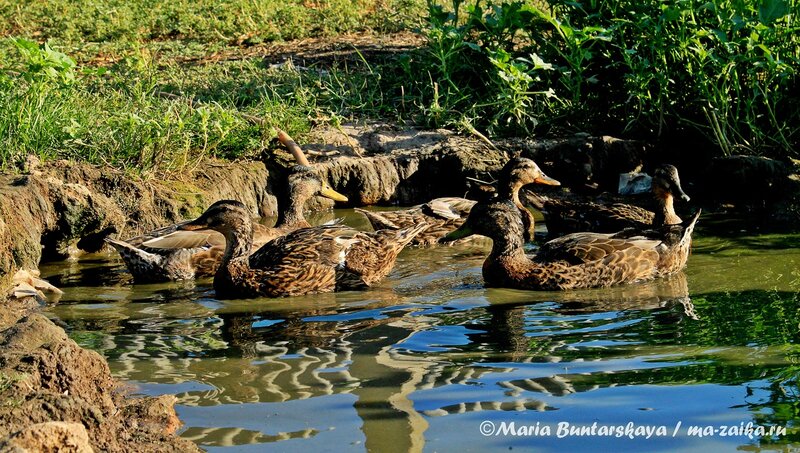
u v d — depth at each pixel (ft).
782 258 43.19
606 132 58.59
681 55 55.88
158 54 69.26
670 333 33.81
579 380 29.68
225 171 53.83
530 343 33.22
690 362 30.86
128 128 52.21
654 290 39.91
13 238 41.75
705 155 56.08
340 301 39.60
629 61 55.42
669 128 57.52
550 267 41.06
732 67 54.44
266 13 74.84
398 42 70.28
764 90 55.06
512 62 57.06
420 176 56.65
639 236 42.88
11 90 51.34
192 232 44.70
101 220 47.21
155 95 59.72
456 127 58.59
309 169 51.37
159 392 29.37
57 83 53.31
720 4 54.95
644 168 56.90
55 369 28.14
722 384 29.04
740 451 25.04
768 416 26.89
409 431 26.48
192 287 42.55
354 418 27.35
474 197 55.88
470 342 33.55
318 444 25.80
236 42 72.33
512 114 58.44
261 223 53.26
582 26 59.57
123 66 64.23
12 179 45.47
